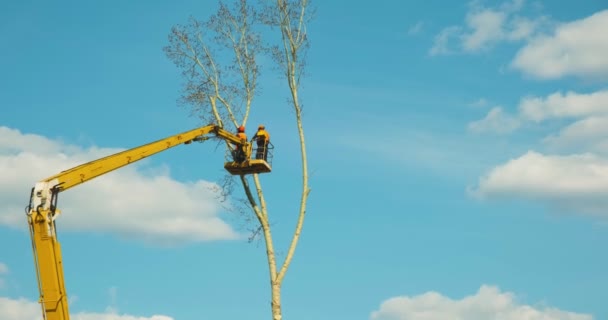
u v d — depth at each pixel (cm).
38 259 2258
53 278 2250
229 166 3219
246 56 3731
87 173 2475
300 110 3612
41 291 2247
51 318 2239
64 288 2277
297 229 3484
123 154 2636
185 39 3700
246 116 3706
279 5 3653
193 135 2973
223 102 3691
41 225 2267
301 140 3581
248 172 3247
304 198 3522
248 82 3734
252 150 3266
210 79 3697
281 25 3647
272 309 3388
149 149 2750
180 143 2908
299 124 3600
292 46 3634
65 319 2259
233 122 3666
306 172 3550
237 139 3209
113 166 2583
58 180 2356
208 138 3048
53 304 2242
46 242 2261
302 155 3566
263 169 3231
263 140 3262
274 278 3428
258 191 3547
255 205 3531
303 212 3506
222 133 3112
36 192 2302
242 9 3722
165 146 2830
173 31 3694
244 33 3741
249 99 3725
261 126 3284
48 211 2278
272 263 3453
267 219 3519
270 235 3497
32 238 2264
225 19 3731
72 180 2409
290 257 3453
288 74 3625
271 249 3472
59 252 2288
